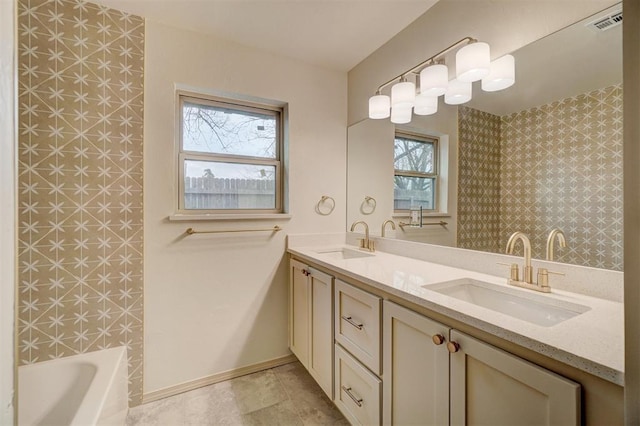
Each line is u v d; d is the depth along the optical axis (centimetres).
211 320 187
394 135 192
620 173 98
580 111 107
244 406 167
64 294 150
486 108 138
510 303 113
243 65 194
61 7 148
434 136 164
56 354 148
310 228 220
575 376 64
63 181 149
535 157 120
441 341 92
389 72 192
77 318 153
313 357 176
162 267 173
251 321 200
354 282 140
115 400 134
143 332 168
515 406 74
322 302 165
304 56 210
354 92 227
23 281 142
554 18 113
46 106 146
